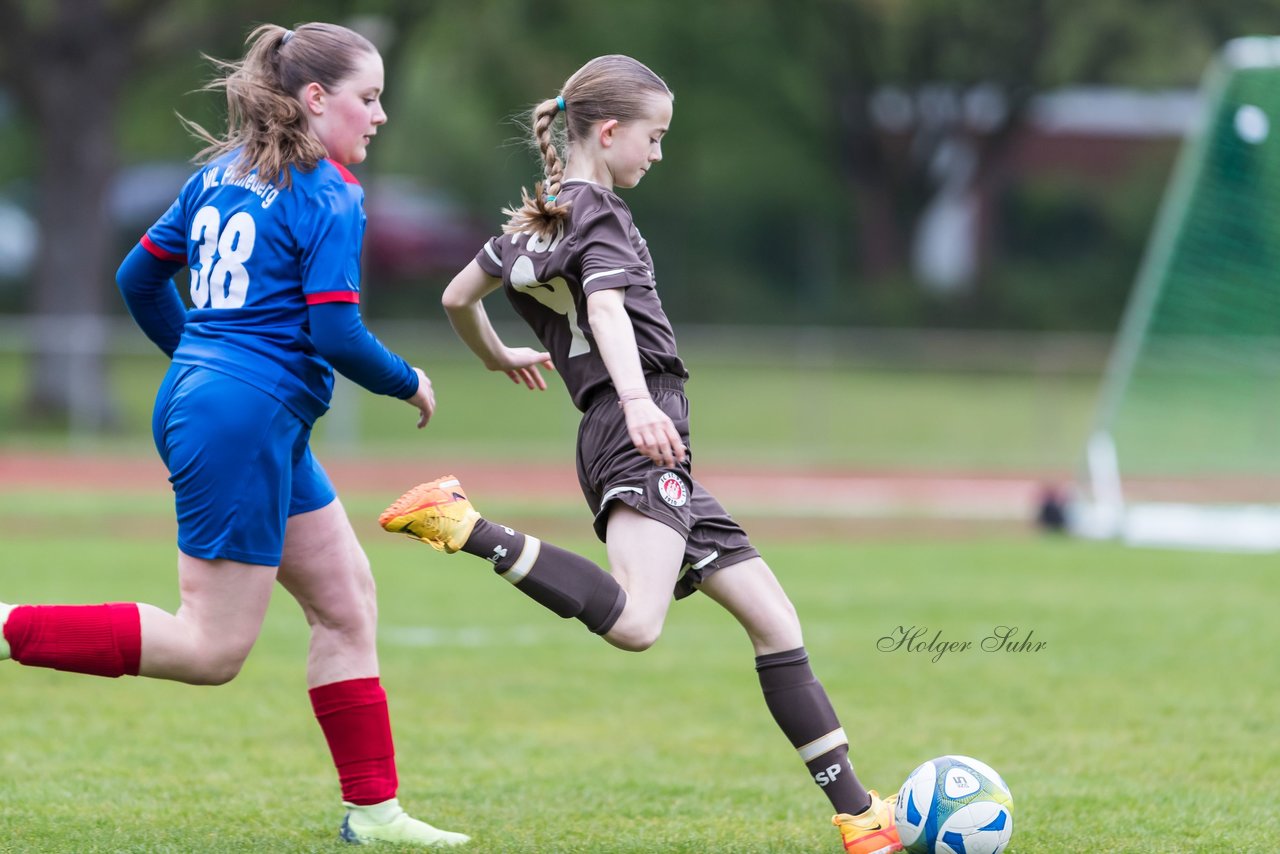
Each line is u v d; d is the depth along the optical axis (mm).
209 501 13875
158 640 13773
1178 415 52844
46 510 51562
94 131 79438
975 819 14352
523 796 17984
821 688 15000
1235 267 47562
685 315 128250
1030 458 73125
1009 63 118812
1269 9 112438
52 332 69188
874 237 130250
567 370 14891
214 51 80188
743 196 135625
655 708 23781
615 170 14766
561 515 52094
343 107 14492
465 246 122875
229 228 14211
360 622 15469
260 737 21172
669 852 15227
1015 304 122062
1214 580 38531
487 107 99875
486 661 27594
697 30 114375
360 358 14125
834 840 15938
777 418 74375
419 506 13641
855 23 115500
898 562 42125
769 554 43969
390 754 15602
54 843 15062
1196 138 46750
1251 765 19703
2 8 76438
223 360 13984
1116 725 22297
